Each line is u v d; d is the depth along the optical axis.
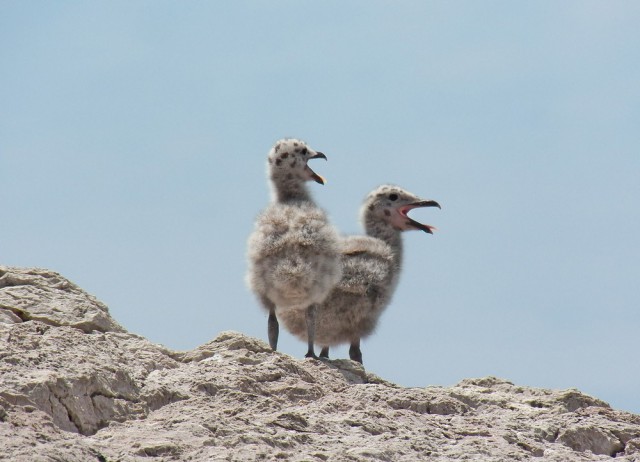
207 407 12.52
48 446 9.80
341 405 13.19
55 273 15.99
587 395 14.89
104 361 12.99
